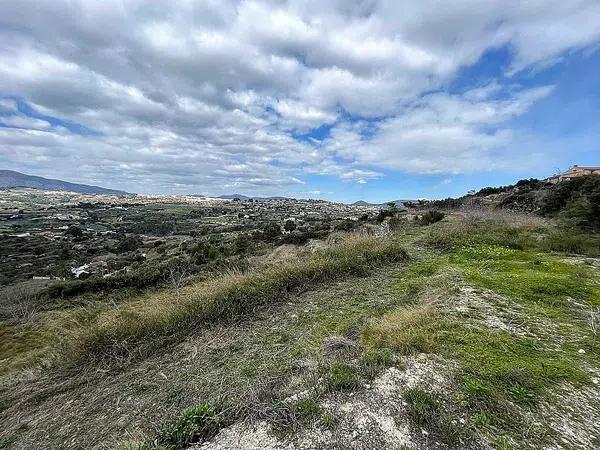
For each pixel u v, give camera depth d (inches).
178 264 469.7
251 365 149.6
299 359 148.0
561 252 344.2
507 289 213.9
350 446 90.2
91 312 250.8
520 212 725.9
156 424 114.0
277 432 97.5
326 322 190.4
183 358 164.6
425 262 310.2
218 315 203.0
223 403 115.3
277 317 203.9
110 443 109.7
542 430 95.7
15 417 136.6
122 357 169.8
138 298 338.0
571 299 198.4
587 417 101.5
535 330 158.1
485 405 104.5
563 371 123.6
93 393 145.4
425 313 171.9
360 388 114.3
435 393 109.7
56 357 179.6
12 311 365.4
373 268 293.1
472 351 136.3
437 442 90.9
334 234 535.5
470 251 337.7
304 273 262.5
